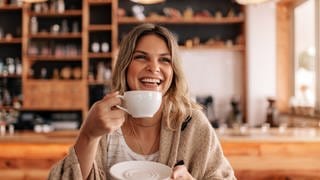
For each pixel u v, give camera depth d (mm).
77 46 5086
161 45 978
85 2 4840
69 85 4777
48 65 5121
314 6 4434
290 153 2512
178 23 5168
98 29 4906
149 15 4984
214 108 5172
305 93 4555
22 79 4758
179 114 1033
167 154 1001
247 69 5000
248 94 4984
